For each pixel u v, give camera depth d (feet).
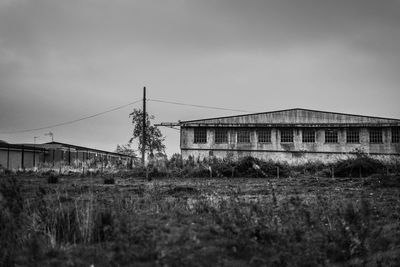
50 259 25.89
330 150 152.97
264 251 26.40
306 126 153.89
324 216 33.91
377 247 28.66
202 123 159.53
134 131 187.83
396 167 120.57
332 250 27.14
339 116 156.56
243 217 31.27
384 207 44.19
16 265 24.99
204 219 34.30
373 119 153.17
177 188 72.38
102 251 26.61
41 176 122.93
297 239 27.66
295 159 154.51
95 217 31.99
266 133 157.28
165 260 23.61
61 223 32.19
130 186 83.46
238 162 129.90
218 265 24.09
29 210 34.60
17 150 177.78
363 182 88.53
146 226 29.86
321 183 92.38
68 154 205.67
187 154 159.74
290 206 39.19
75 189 71.56
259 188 78.18
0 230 27.94
